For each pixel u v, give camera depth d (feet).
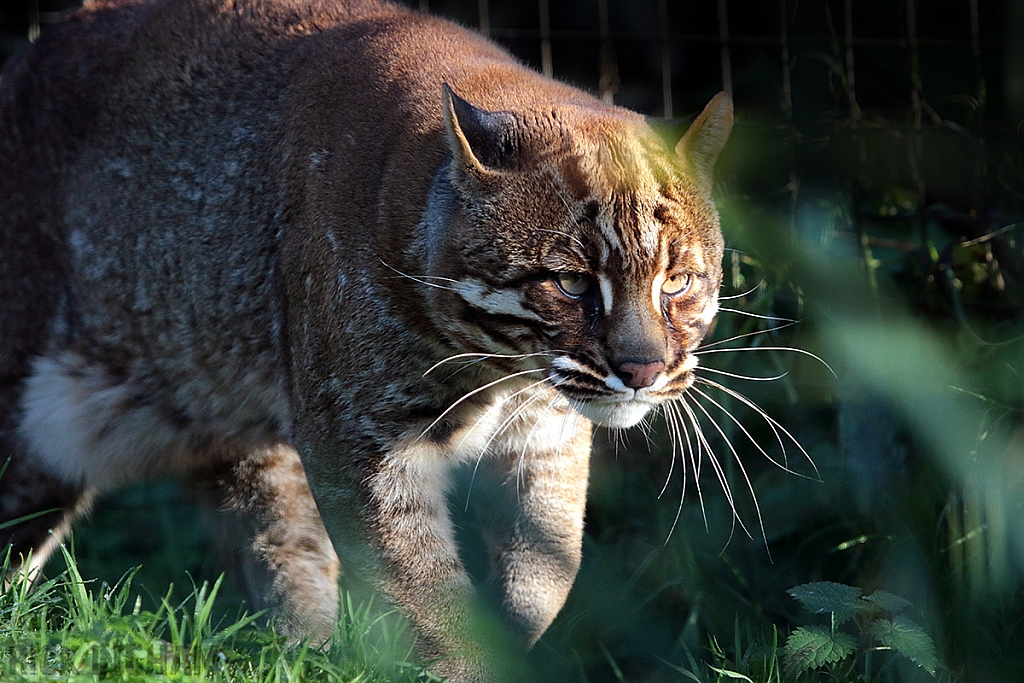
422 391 23.22
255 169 25.82
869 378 17.94
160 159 27.07
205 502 30.07
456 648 23.62
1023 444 24.20
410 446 23.57
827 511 30.53
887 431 29.22
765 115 36.81
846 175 33.94
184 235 26.55
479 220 21.47
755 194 34.09
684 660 27.66
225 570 30.78
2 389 28.32
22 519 27.45
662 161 21.93
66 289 28.07
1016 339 26.66
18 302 28.25
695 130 22.26
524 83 24.39
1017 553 23.88
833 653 23.54
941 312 31.09
